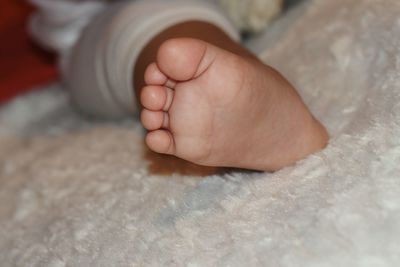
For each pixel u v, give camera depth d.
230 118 0.30
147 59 0.38
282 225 0.28
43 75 0.57
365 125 0.32
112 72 0.41
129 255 0.31
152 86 0.30
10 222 0.39
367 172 0.29
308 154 0.33
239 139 0.31
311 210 0.28
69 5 0.50
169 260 0.29
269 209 0.30
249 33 0.49
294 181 0.31
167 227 0.31
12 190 0.42
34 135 0.50
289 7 0.50
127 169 0.38
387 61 0.35
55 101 0.55
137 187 0.35
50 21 0.51
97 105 0.46
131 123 0.45
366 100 0.34
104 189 0.37
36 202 0.39
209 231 0.30
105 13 0.45
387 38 0.36
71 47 0.49
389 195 0.28
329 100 0.36
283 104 0.31
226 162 0.31
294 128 0.32
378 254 0.26
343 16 0.40
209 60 0.29
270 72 0.31
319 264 0.26
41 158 0.44
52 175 0.41
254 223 0.29
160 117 0.30
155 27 0.39
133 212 0.33
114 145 0.42
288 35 0.44
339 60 0.38
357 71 0.37
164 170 0.36
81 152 0.42
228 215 0.30
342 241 0.27
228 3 0.48
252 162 0.32
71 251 0.33
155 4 0.40
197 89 0.29
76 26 0.51
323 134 0.33
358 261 0.26
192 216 0.31
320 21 0.42
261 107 0.30
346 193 0.28
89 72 0.44
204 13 0.41
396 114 0.31
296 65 0.40
